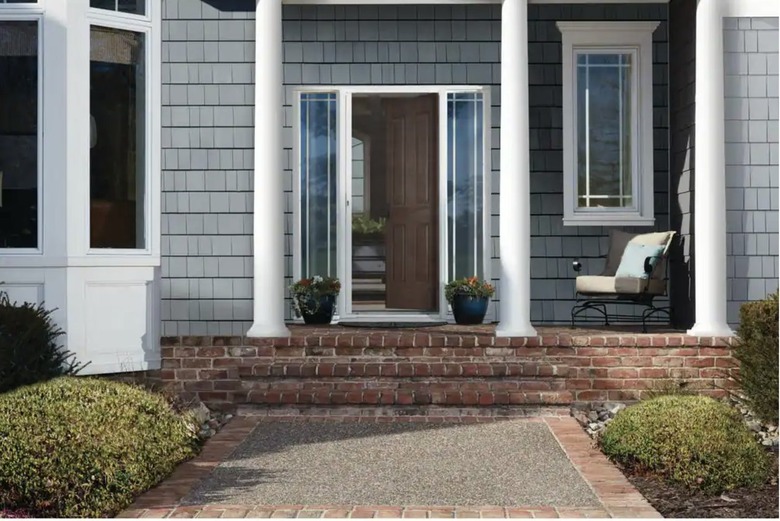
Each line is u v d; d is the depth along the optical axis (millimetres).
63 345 8461
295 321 10945
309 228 11094
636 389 8953
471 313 10633
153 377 8984
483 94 11055
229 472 6516
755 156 9594
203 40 9312
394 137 11484
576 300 10766
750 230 9602
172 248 9289
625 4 11008
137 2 8969
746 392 8352
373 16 11047
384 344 9008
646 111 10930
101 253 8688
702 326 9195
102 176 8742
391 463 6770
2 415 5789
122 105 8867
